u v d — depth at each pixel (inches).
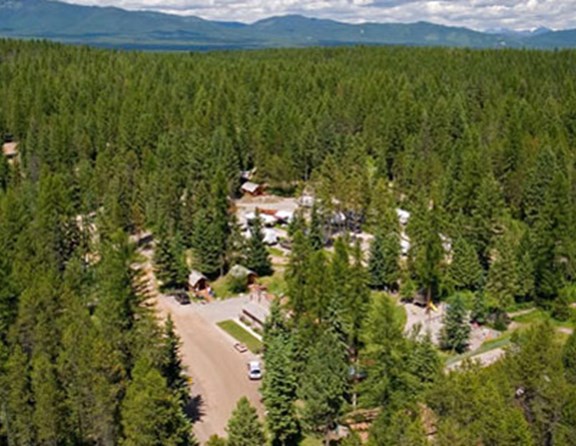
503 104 5959.6
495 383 1680.6
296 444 2134.6
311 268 2746.1
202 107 6176.2
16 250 3046.3
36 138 5452.8
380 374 1995.6
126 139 5487.2
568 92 6560.0
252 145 5600.4
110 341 2063.2
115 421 1889.8
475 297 3122.5
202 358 2719.0
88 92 6648.6
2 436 1891.0
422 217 3659.0
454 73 7628.0
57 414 1824.6
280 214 4557.1
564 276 3491.6
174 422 1892.2
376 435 1744.6
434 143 5251.0
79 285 2805.1
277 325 2527.1
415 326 2475.4
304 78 7283.5
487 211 3666.3
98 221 3882.9
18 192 4308.6
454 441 1501.0
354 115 6058.1
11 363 1850.4
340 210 4227.4
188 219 4055.1
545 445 1679.4
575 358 1865.2
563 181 3634.4
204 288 3494.1
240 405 1909.4
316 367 2066.9
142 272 2409.0
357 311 2381.9
